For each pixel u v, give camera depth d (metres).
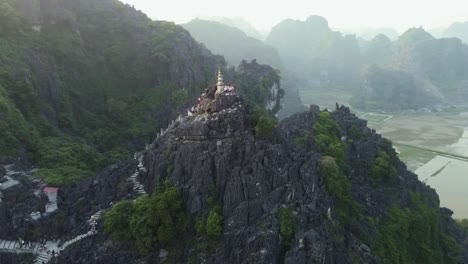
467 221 158.88
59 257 86.81
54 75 174.12
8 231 96.81
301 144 119.44
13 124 132.88
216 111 99.19
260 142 93.31
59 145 144.38
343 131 144.62
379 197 123.25
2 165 119.12
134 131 183.50
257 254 78.44
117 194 100.69
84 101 187.88
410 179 143.25
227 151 91.25
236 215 84.19
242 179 87.00
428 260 118.69
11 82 150.62
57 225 96.81
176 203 88.38
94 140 170.88
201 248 83.25
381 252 101.81
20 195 107.06
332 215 93.88
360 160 135.12
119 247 87.56
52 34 193.00
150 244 85.94
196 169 90.56
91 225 93.56
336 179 103.12
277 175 89.56
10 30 171.62
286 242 81.50
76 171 128.25
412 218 121.69
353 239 95.44
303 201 88.69
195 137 95.69
